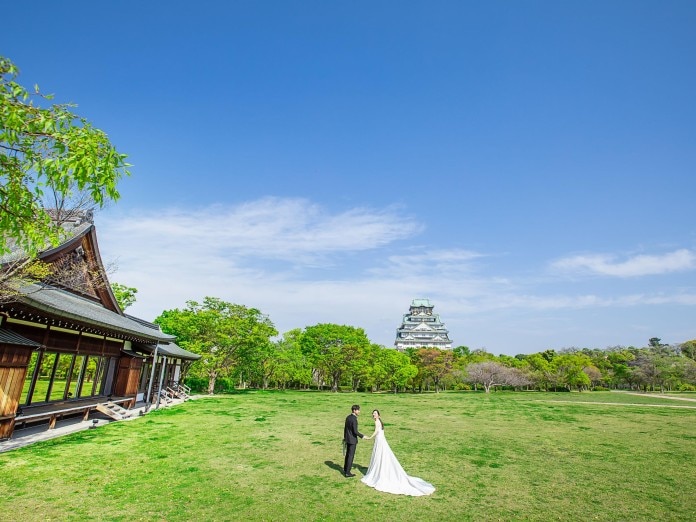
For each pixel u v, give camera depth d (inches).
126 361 807.7
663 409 1177.4
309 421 787.4
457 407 1190.9
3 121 206.8
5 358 457.4
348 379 2257.6
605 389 2731.3
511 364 2728.8
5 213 236.2
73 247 668.7
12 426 468.4
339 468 413.1
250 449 496.4
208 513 278.1
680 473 423.5
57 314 482.3
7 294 398.0
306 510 289.4
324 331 2209.6
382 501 313.3
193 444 516.4
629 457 503.8
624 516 296.2
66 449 450.9
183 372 1403.8
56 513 266.8
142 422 689.6
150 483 342.0
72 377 641.6
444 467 438.3
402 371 2102.6
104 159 222.2
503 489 358.3
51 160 214.2
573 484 378.0
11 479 334.3
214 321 1534.2
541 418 927.7
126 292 1414.9
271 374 2133.4
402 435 652.7
